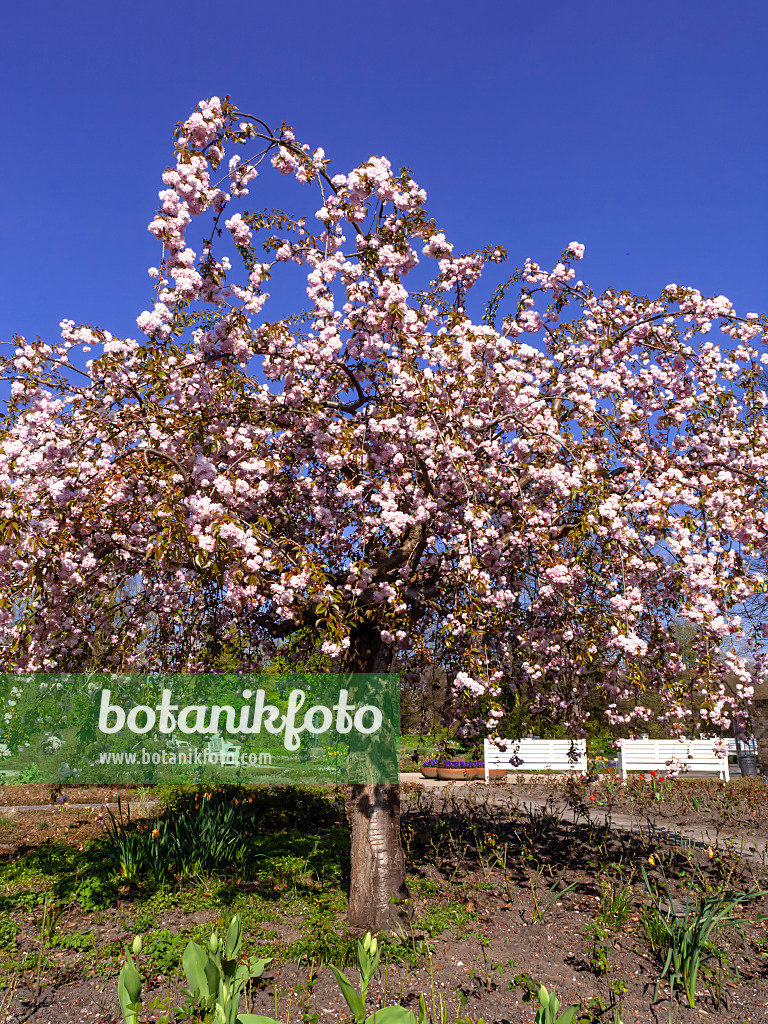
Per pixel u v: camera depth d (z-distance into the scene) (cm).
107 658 591
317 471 605
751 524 539
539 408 540
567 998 408
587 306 672
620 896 546
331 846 762
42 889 610
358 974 432
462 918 530
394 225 546
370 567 527
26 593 458
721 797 1092
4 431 442
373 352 518
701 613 471
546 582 541
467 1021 330
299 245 561
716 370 655
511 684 602
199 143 445
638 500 533
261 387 551
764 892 513
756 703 1390
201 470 447
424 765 1420
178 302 465
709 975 441
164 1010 379
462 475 512
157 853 639
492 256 647
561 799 1085
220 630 602
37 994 406
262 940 483
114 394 495
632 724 610
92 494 479
